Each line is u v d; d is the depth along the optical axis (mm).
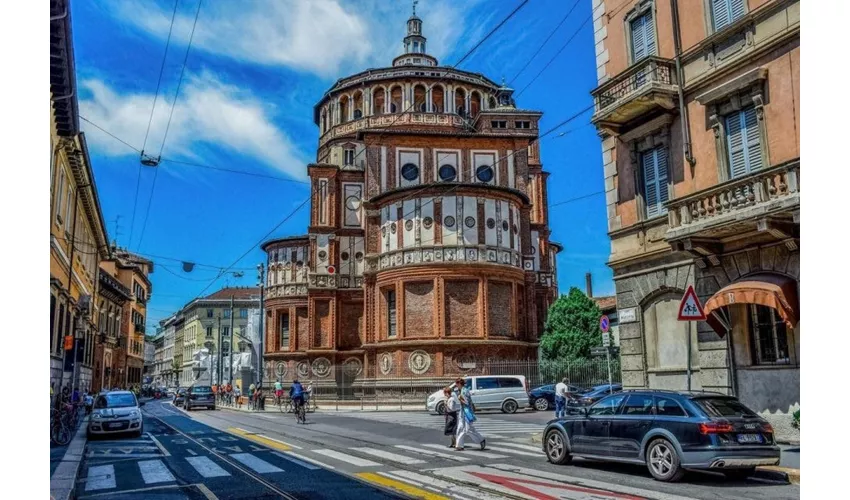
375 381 40375
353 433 22516
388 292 41781
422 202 40688
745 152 15758
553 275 59625
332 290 51562
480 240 39969
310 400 41656
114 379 63125
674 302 17844
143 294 85500
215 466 14508
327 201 53156
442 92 54094
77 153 26641
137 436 23562
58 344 26062
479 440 17094
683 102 17406
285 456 15984
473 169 47656
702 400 11828
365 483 11766
